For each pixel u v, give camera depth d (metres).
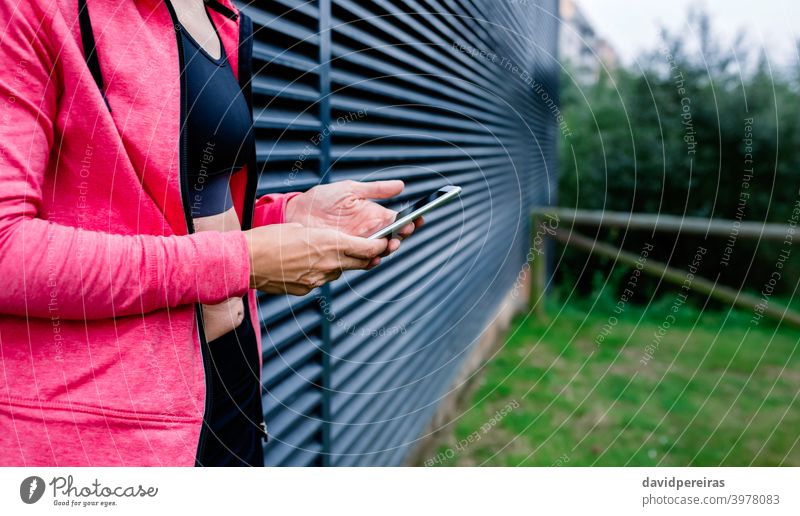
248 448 0.92
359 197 0.90
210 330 0.78
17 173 0.52
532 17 5.21
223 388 0.82
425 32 2.51
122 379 0.62
